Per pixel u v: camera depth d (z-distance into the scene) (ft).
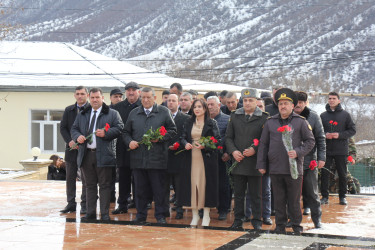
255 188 28.09
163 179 30.17
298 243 23.58
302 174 26.40
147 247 22.77
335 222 31.14
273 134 26.40
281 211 26.71
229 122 28.60
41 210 34.09
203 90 111.04
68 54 101.65
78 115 30.86
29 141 87.04
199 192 29.14
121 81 91.09
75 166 33.58
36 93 86.94
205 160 29.14
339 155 37.52
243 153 27.78
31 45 103.60
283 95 26.16
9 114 87.04
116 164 33.40
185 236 25.00
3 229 26.18
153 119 30.07
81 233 25.46
